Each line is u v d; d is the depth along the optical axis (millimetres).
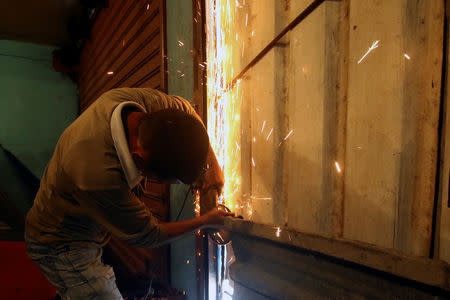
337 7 1306
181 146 1092
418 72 993
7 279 2787
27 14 5566
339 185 1329
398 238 1070
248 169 2016
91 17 5633
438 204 961
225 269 2273
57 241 1646
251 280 1706
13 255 2850
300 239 1350
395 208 1078
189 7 2279
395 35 1057
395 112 1066
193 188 1775
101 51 5270
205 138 1160
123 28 3969
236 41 2064
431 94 958
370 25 1148
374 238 1162
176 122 1121
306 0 1433
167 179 1145
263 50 1709
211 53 2221
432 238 980
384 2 1091
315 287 1363
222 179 1801
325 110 1355
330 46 1323
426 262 883
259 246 1676
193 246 2318
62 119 7484
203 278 2189
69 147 1461
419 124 997
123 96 1562
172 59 2639
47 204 1606
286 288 1482
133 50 3598
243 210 2084
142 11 3281
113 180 1301
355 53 1219
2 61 6871
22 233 3924
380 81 1118
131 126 1312
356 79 1220
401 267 949
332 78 1329
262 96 1808
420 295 964
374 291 1114
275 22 1654
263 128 1817
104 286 1738
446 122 922
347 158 1277
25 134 7109
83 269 1693
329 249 1213
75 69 7336
